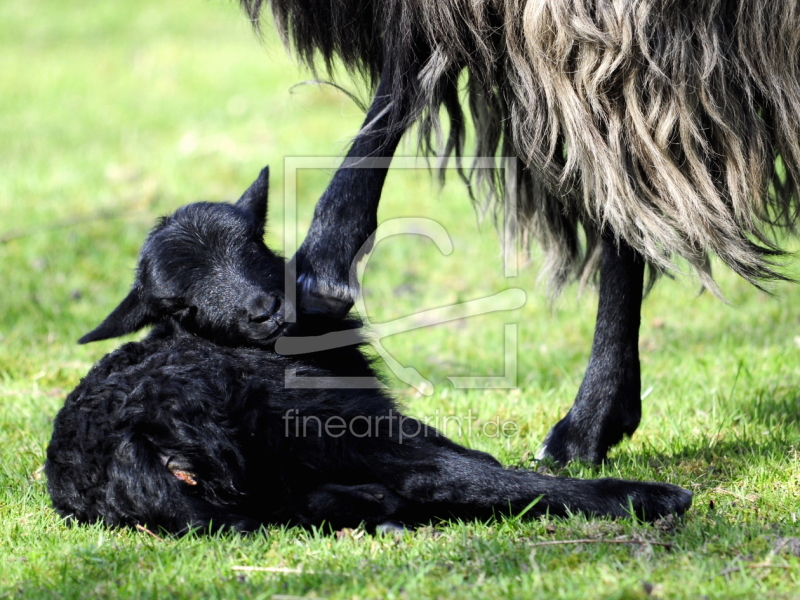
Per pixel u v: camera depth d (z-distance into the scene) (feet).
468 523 36.50
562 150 42.93
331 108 147.54
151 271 39.86
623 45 38.24
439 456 36.55
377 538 35.35
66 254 92.38
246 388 36.55
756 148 40.83
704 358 63.93
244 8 45.85
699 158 40.24
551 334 75.92
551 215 48.96
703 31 38.93
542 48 39.22
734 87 40.37
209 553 33.47
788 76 40.14
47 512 39.50
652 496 35.94
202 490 36.09
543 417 52.85
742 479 40.60
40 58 195.72
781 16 39.32
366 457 36.45
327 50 44.70
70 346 70.03
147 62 187.83
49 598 30.50
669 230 39.42
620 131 39.75
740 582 29.35
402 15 40.09
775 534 33.42
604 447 44.34
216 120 146.51
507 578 30.19
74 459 36.91
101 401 36.76
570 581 29.81
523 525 35.53
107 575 32.35
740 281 84.23
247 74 175.52
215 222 40.42
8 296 81.41
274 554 33.86
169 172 118.32
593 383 44.60
